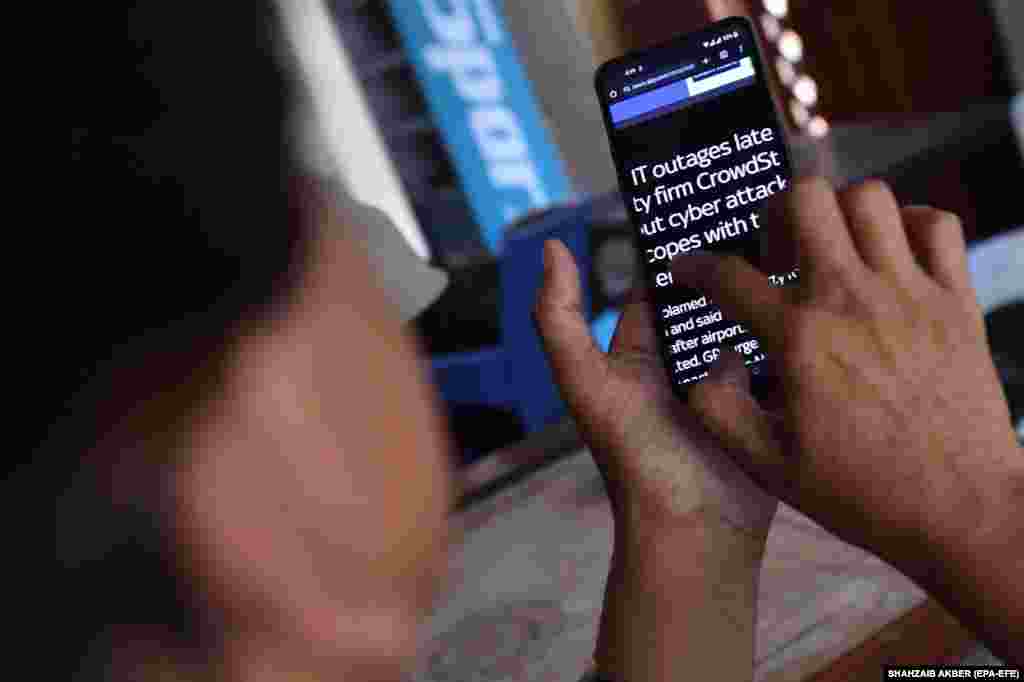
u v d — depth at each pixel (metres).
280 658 0.18
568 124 5.22
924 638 0.72
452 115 5.10
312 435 0.18
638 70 0.59
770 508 0.52
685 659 0.50
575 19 4.98
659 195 0.58
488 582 0.94
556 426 1.33
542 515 1.06
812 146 3.43
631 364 0.55
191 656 0.17
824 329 0.37
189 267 0.17
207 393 0.17
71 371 0.16
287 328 0.18
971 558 0.35
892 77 4.09
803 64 4.25
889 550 0.37
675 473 0.51
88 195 0.16
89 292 0.16
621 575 0.52
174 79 0.17
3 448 0.16
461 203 5.18
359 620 0.18
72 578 0.16
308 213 0.18
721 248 0.58
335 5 5.13
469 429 2.98
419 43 5.05
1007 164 3.21
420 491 0.20
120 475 0.16
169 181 0.17
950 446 0.36
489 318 3.28
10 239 0.16
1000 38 3.86
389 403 0.19
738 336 0.54
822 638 0.72
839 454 0.37
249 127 0.17
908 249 0.39
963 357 0.37
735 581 0.51
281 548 0.17
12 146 0.16
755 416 0.41
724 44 0.59
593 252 3.25
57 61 0.16
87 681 0.16
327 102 0.19
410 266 0.49
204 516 0.17
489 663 0.79
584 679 0.65
